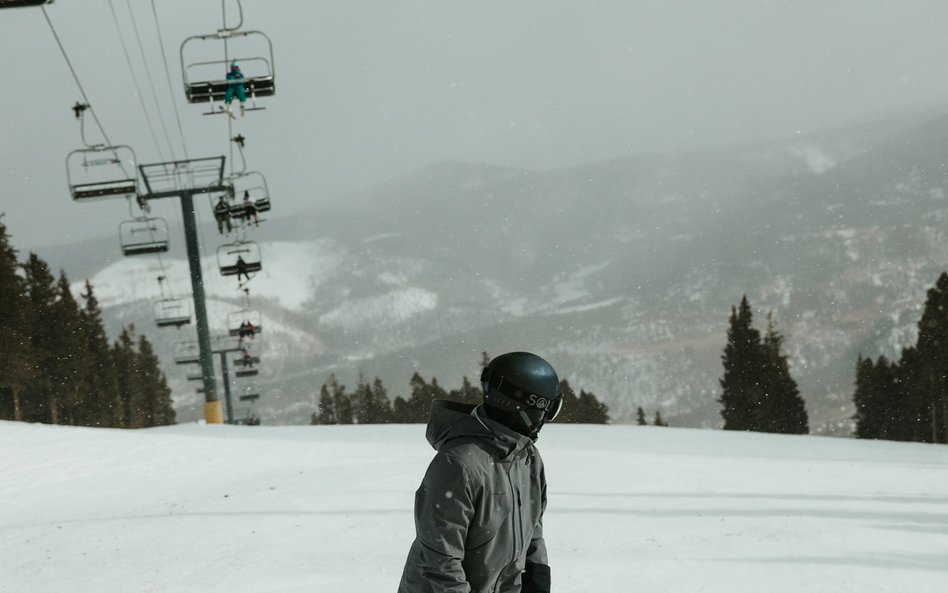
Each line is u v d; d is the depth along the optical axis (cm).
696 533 844
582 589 606
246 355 4756
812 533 828
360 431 2302
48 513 1260
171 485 1452
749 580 623
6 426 2059
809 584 609
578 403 8550
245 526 941
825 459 1788
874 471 1424
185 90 1725
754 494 1134
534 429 249
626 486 1222
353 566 716
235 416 5500
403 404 9362
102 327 7688
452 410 257
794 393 6856
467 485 238
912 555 707
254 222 3172
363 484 1262
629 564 683
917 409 6494
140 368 9375
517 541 253
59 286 6253
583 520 938
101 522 1008
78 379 6150
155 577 720
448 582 237
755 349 6931
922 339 6375
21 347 5038
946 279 6284
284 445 1875
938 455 2005
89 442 1891
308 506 1072
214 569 737
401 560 733
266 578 686
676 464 1501
